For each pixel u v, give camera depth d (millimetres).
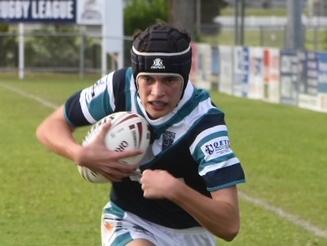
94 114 10766
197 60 65625
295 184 26188
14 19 74562
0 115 45000
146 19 97125
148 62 9625
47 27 84750
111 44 73000
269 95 54938
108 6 73812
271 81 54531
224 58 61031
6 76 76500
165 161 10250
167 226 10695
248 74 57656
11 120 42812
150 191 9312
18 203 22891
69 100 10930
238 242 19047
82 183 25922
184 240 10773
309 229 20453
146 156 10281
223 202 9523
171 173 10328
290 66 52125
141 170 10289
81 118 10836
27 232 19688
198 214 9367
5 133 37781
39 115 45281
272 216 21750
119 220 10859
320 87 48719
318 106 49062
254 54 56719
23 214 21594
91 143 10000
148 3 100000
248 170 28578
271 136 37844
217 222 9414
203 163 9945
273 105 52562
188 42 9758
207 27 100812
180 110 10102
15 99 54469
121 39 72875
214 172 9805
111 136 10008
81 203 23000
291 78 52062
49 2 74625
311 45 94875
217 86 62531
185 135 10117
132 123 10070
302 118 45594
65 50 77312
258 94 56375
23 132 38219
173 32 9688
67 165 29266
